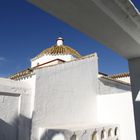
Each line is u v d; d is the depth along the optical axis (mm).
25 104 5625
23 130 5402
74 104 7293
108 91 9234
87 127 6449
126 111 7684
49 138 5570
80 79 7836
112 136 7398
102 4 1428
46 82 6285
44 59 11781
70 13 1516
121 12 1535
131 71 2387
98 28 1723
